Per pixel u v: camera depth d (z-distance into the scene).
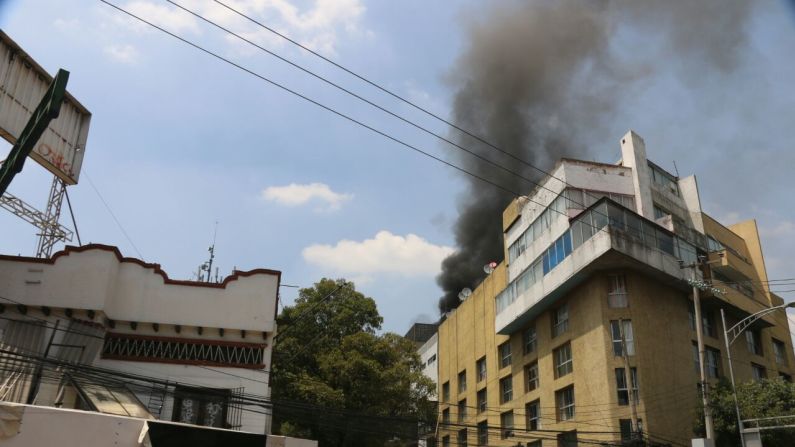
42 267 21.34
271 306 23.02
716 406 29.98
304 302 37.19
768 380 29.92
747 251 44.62
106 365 20.89
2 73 23.58
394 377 33.44
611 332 32.53
